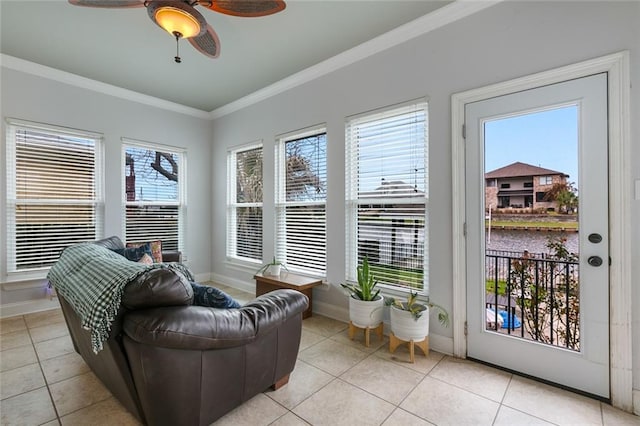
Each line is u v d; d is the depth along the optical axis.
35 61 3.12
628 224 1.72
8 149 3.12
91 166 3.64
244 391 1.63
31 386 1.90
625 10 1.72
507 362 2.13
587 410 1.72
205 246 4.71
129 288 1.27
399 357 2.32
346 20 2.45
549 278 1.98
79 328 1.76
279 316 1.74
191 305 1.43
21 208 3.20
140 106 4.02
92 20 2.44
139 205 4.04
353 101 2.96
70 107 3.46
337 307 3.12
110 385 1.73
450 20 2.34
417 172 2.58
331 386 1.93
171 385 1.32
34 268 3.26
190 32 1.88
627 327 1.73
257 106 3.99
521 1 2.04
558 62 1.91
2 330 2.78
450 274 2.37
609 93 1.76
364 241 2.94
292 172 3.63
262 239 3.96
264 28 2.54
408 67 2.58
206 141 4.73
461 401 1.79
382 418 1.64
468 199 2.28
